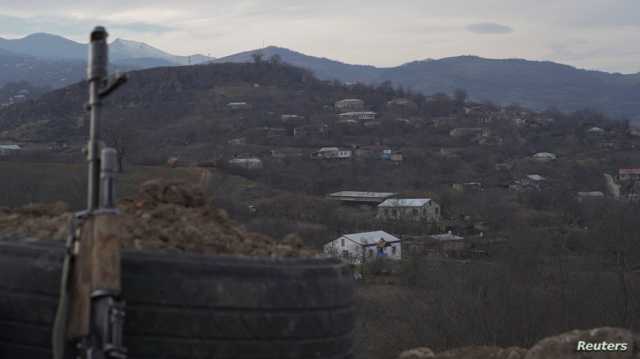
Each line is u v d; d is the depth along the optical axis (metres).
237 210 55.25
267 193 74.62
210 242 5.22
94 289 4.26
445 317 23.02
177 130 153.50
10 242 4.81
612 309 21.62
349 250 55.06
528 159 151.62
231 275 4.74
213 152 130.38
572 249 34.75
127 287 4.53
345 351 5.27
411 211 86.56
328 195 99.12
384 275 41.78
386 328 23.38
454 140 173.75
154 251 4.69
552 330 21.56
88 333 4.28
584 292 22.53
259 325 4.75
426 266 34.84
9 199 28.66
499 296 23.12
